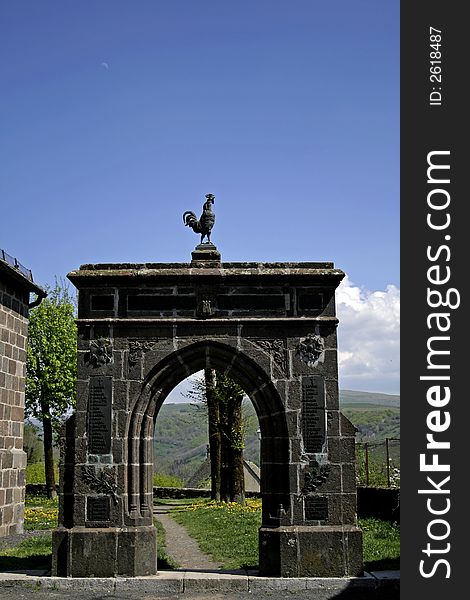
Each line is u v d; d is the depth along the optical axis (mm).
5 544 19266
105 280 14258
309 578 13234
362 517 22594
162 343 14180
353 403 143875
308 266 14508
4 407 21641
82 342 14219
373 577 13297
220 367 14484
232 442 32031
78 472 13812
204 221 14852
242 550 17844
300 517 13703
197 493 41344
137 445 13969
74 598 12266
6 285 21844
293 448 13906
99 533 13477
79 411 14008
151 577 13258
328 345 14273
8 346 22000
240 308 14336
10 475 21734
